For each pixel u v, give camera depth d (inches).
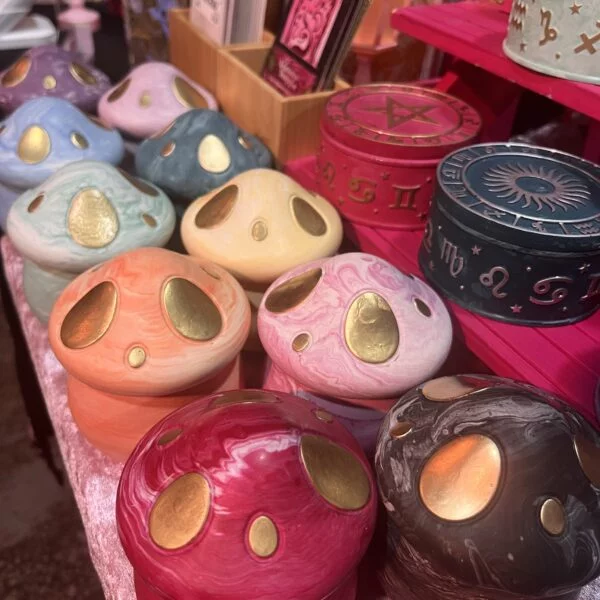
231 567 14.7
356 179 26.6
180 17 39.6
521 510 14.4
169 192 27.7
